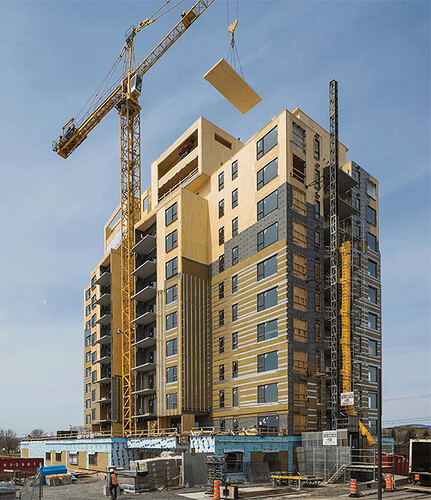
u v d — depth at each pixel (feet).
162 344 202.80
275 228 169.99
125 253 271.28
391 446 180.55
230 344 184.24
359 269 187.52
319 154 186.70
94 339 310.24
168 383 194.39
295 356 157.58
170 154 242.58
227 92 222.89
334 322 166.61
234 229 192.44
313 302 167.73
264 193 177.99
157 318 209.26
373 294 196.13
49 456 248.73
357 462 138.10
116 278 280.72
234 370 180.14
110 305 274.77
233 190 196.24
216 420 184.85
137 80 294.46
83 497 117.50
